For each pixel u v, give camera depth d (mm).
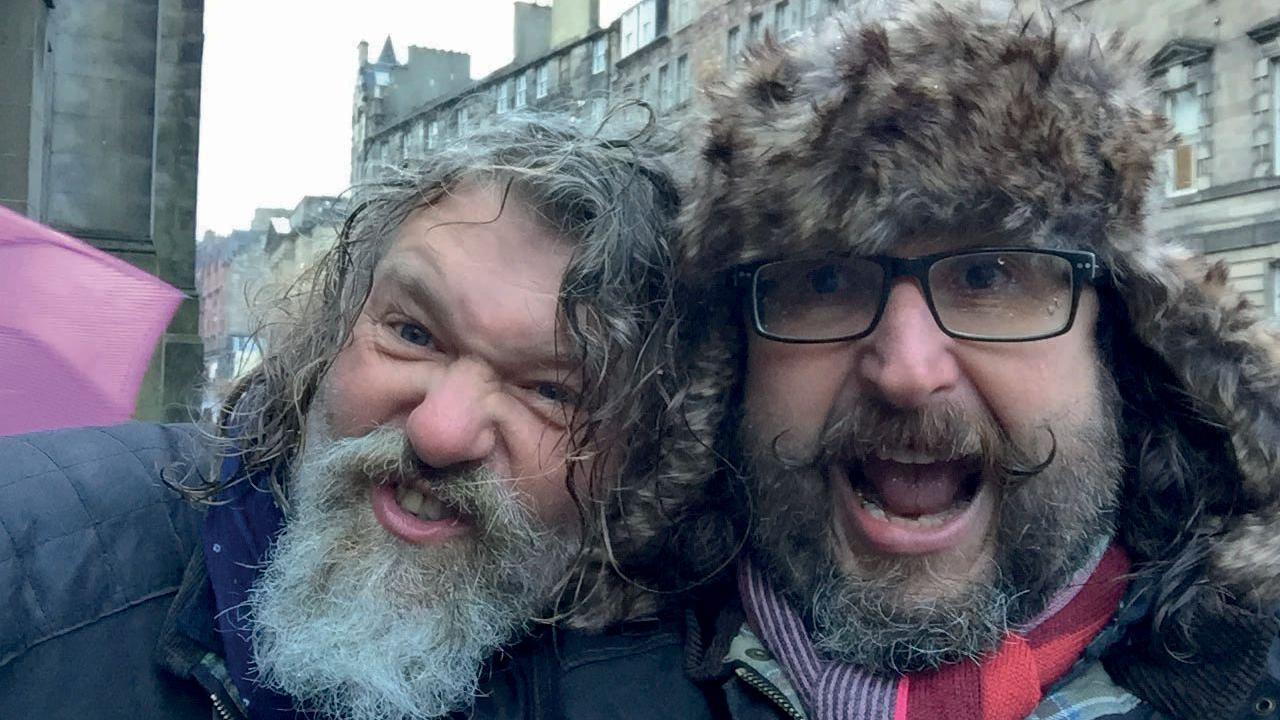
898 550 363
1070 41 351
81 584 372
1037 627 370
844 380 365
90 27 2846
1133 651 372
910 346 342
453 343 371
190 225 3207
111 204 2865
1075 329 365
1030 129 332
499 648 387
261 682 370
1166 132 359
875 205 337
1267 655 355
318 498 387
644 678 385
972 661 361
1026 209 335
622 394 382
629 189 395
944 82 335
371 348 385
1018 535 361
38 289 786
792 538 383
